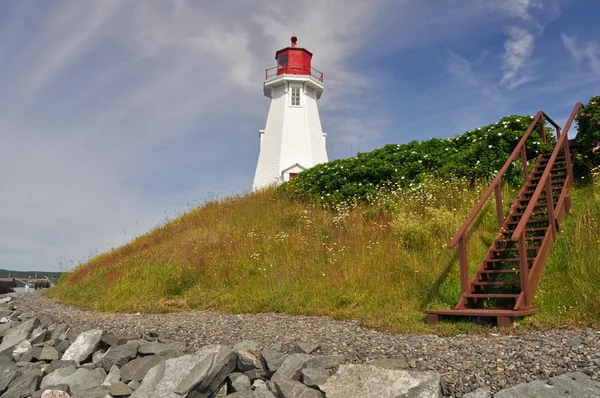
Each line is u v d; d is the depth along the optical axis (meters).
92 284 15.44
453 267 9.62
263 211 17.27
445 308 8.27
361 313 8.77
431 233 11.05
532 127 11.98
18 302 17.41
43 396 5.86
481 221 11.17
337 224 13.80
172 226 20.48
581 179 12.03
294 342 7.00
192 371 5.64
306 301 9.87
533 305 7.54
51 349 8.34
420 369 5.23
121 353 7.14
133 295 12.43
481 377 4.86
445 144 15.81
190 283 12.46
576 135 13.16
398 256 10.51
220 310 10.39
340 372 5.16
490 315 6.98
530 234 9.70
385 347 6.28
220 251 13.86
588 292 7.14
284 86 31.12
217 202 21.72
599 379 4.47
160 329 8.73
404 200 13.77
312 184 17.91
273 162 30.19
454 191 13.23
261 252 13.09
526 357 5.21
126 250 19.81
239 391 5.33
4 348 9.14
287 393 5.01
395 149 16.94
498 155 13.74
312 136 30.92
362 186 15.95
